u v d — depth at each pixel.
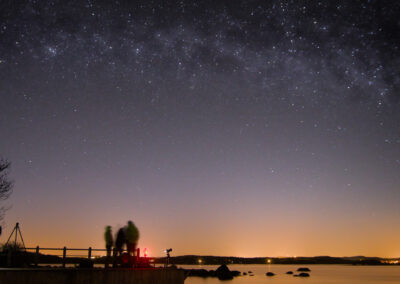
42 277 16.33
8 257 18.42
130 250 20.94
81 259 20.00
